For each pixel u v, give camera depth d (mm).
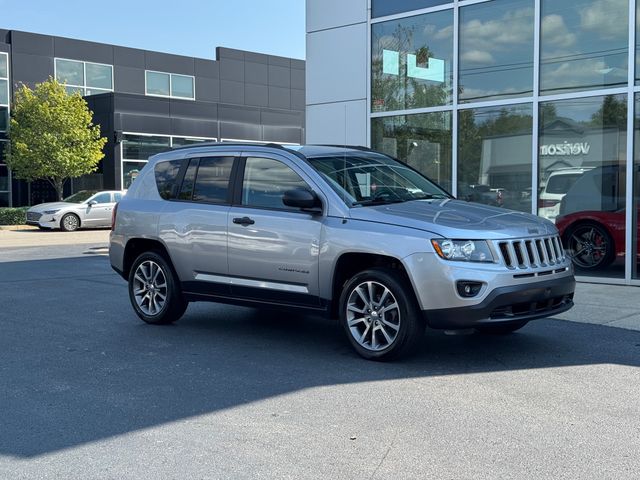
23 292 10375
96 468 3910
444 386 5344
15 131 29359
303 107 44844
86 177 32250
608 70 10141
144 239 7762
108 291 10461
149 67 37188
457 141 11641
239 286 6934
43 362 6219
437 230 5730
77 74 34406
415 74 12078
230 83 41000
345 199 6367
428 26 11883
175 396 5199
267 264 6668
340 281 6328
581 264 10523
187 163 7621
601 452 4031
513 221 6148
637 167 9945
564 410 4766
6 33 32156
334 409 4840
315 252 6305
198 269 7262
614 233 10172
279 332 7434
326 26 13117
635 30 9852
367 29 12531
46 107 28719
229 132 34656
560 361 6051
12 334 7391
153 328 7680
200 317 8305
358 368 5898
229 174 7188
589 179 10391
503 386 5324
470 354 6324
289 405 4945
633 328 7316
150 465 3939
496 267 5645
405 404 4926
